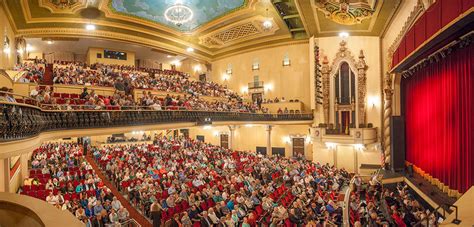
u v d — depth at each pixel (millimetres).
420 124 13820
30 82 13266
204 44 26562
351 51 21203
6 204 2010
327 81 21969
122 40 22375
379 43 20516
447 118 10805
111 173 14328
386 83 17484
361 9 16047
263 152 25734
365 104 20719
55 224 1588
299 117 22703
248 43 26031
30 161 15805
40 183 11984
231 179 13086
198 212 9867
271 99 25469
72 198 10617
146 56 30344
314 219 9133
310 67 22875
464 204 6898
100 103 11766
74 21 19469
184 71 33594
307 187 12719
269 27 22281
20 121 6664
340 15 17203
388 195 11867
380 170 16328
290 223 8961
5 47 15680
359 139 19281
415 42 10742
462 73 9609
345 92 21547
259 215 10141
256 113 22531
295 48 24500
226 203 10484
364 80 20688
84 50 27484
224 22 21578
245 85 27078
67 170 13672
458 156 9922
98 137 25828
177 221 8508
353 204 10922
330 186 14086
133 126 12625
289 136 24609
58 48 26500
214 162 16859
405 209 9828
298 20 20656
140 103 13852
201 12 20062
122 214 9203
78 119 10430
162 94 19938
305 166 17391
